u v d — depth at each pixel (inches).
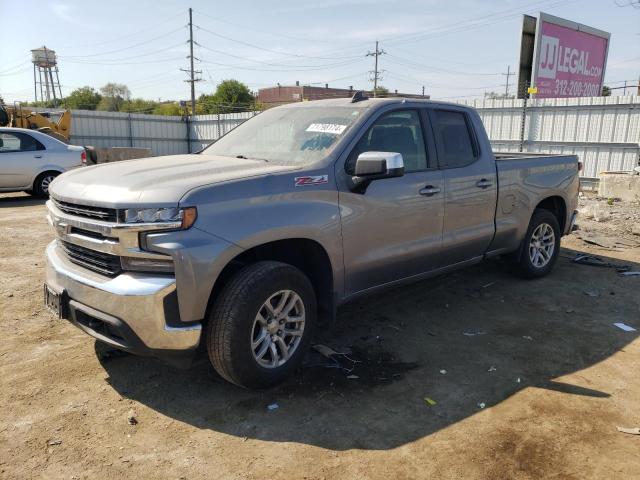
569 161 248.7
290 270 137.0
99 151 459.8
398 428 125.2
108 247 122.9
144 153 476.4
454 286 232.1
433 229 180.9
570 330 185.0
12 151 474.3
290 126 173.9
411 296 218.5
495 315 198.5
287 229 135.6
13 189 477.7
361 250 157.8
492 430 124.6
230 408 132.7
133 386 142.4
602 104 618.2
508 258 234.8
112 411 130.4
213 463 112.0
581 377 151.1
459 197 188.9
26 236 322.7
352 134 157.9
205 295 122.5
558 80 748.0
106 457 113.3
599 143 626.5
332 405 134.7
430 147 182.2
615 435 123.0
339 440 120.3
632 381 149.0
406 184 168.9
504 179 209.8
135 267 122.2
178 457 113.8
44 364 153.0
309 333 145.3
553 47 726.5
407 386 144.7
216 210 124.2
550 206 252.7
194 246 119.6
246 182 131.0
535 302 212.7
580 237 335.9
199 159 162.2
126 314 120.0
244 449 116.9
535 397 139.7
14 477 106.3
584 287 232.5
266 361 136.9
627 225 378.6
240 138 184.2
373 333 180.1
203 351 137.0
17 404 132.3
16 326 179.2
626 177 506.3
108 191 126.5
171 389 141.3
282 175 138.4
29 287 220.4
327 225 145.9
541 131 674.8
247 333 128.5
